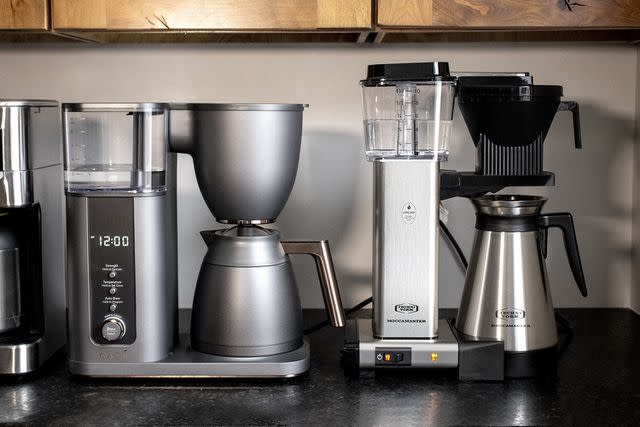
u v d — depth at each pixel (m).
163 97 1.53
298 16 1.27
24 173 1.19
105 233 1.17
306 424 1.06
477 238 1.25
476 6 1.26
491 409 1.10
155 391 1.17
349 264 1.57
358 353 1.21
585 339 1.41
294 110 1.19
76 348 1.20
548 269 1.58
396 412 1.10
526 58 1.53
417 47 1.52
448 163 1.54
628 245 1.57
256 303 1.20
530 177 1.23
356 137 1.54
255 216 1.21
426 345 1.21
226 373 1.19
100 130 1.17
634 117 1.54
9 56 1.52
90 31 1.29
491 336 1.22
